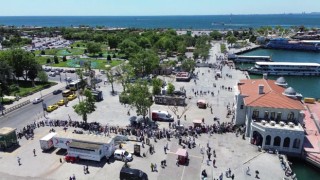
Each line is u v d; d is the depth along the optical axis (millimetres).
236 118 69625
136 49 164625
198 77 122438
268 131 58938
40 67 114188
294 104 62844
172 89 92625
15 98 91938
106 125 70312
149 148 59000
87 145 55156
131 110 82562
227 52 188625
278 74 143625
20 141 63250
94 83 107000
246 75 126812
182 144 61406
